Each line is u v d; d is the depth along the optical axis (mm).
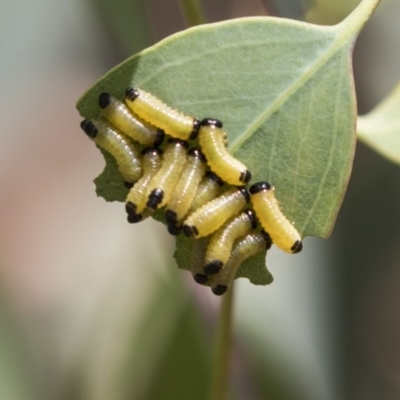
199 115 214
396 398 291
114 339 280
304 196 215
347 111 213
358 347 299
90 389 276
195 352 264
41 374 284
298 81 214
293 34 213
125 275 287
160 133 217
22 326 292
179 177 217
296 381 286
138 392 268
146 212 218
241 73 214
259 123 214
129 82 214
